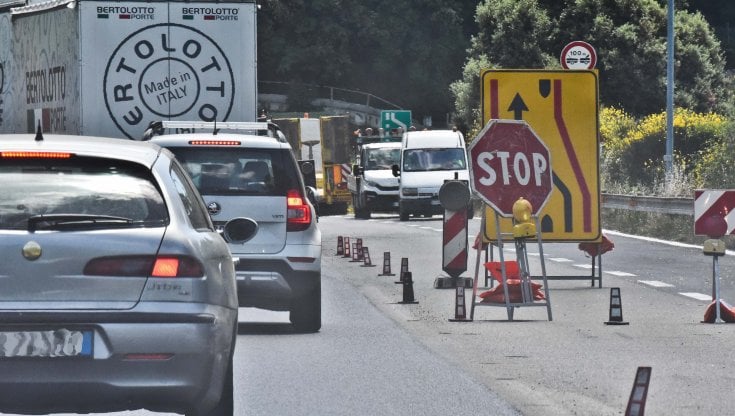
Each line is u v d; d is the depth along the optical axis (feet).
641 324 112.16
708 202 114.83
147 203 60.95
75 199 60.23
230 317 63.98
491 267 117.80
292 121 381.19
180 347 59.21
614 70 482.69
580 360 91.91
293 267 107.45
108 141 65.05
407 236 242.99
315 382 83.41
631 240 221.66
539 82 143.54
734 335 104.63
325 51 616.39
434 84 634.43
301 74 623.36
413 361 92.02
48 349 58.08
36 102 180.45
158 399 59.47
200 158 108.88
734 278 152.56
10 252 58.39
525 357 93.45
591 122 143.74
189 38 165.27
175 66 165.07
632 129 356.38
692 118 325.01
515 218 116.26
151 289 59.36
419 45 630.33
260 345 100.78
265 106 617.62
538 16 499.51
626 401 76.13
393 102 637.71
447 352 96.27
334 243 225.56
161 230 60.29
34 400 58.34
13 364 57.82
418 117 642.63
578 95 143.74
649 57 484.33
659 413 72.28
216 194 107.86
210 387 60.85
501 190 117.60
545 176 117.91
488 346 99.30
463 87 502.38
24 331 58.03
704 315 115.24
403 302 130.21
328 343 101.76
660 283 147.13
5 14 190.90
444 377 85.05
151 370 58.95
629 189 291.58
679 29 493.36
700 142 317.83
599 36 488.85
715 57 495.82
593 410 73.26
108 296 58.95
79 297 58.65
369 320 116.26
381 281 153.28
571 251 197.98
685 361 91.09
